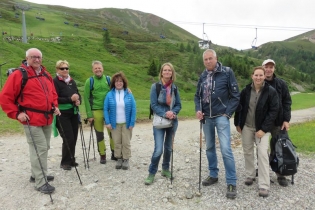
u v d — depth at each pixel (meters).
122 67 77.06
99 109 6.88
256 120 5.31
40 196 5.25
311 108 32.06
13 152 8.04
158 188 5.59
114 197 5.23
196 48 128.88
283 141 5.44
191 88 74.06
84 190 5.50
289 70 136.25
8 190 5.48
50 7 192.25
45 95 5.34
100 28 139.50
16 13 120.25
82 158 7.49
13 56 51.78
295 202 5.00
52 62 56.50
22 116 5.05
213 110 5.29
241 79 94.75
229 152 5.14
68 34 110.06
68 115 6.43
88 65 68.88
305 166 6.91
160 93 5.68
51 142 9.25
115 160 7.34
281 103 5.48
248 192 5.38
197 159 7.55
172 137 5.86
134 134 11.25
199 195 5.25
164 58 107.44
